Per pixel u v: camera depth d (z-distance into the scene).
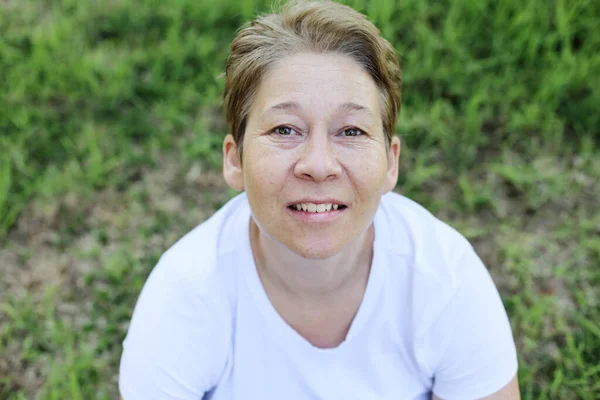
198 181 3.05
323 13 1.37
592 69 3.25
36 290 2.68
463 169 3.01
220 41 3.58
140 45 3.59
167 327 1.56
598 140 3.09
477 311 1.57
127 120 3.24
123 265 2.70
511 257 2.67
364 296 1.55
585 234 2.75
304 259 1.47
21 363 2.43
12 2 3.87
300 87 1.33
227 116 1.54
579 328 2.45
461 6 3.51
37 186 2.96
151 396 1.58
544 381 2.32
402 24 3.49
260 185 1.36
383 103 1.45
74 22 3.69
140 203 2.97
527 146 3.09
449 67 3.32
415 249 1.58
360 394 1.61
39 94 3.32
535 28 3.40
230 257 1.58
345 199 1.35
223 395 1.67
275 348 1.57
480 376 1.61
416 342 1.57
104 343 2.46
